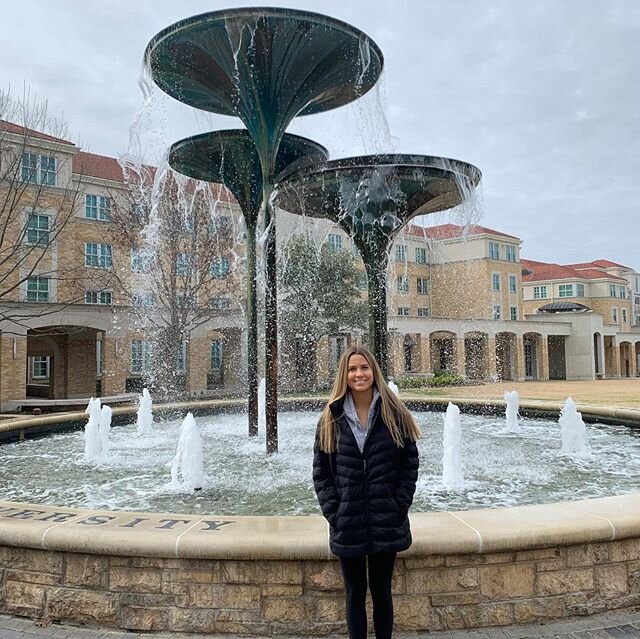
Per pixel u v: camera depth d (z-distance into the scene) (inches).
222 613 153.1
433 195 425.4
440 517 167.6
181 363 1243.8
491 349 1823.3
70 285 1154.7
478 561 154.2
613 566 161.3
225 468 323.9
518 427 498.6
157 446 424.5
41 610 162.1
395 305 1710.1
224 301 1192.8
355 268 1277.1
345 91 399.9
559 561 157.8
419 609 152.0
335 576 151.6
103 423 402.0
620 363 2487.7
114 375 1107.3
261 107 341.1
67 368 1181.7
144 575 156.3
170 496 268.1
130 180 1096.8
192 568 154.4
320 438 131.3
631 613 160.7
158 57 343.0
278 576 152.6
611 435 450.3
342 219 439.2
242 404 667.4
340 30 317.1
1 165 843.4
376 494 126.6
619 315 2704.2
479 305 1914.4
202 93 380.8
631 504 178.9
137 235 1077.1
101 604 157.8
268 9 298.5
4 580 165.6
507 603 154.6
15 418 522.9
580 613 157.9
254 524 167.5
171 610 154.8
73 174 1127.0
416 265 1797.5
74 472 328.8
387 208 421.1
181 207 1032.8
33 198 1066.7
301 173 407.2
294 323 1217.4
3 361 985.5
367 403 133.1
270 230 346.6
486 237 1969.7
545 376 1980.8
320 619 151.4
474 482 289.4
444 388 1386.6
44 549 160.7
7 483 302.2
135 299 1178.6
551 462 341.4
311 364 1270.9
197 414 637.9
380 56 352.2
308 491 271.4
